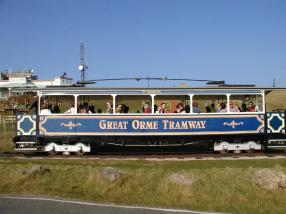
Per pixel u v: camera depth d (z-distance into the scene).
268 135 21.73
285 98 36.22
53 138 21.12
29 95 23.69
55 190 13.98
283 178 14.16
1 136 27.92
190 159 19.48
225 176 15.28
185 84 21.59
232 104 21.67
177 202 12.95
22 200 12.62
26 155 20.88
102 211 11.52
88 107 21.52
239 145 21.61
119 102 21.44
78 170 16.22
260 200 13.22
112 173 14.67
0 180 15.13
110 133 21.12
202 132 21.34
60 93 21.20
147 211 11.61
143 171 15.95
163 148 24.05
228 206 12.64
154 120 21.22
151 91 21.28
